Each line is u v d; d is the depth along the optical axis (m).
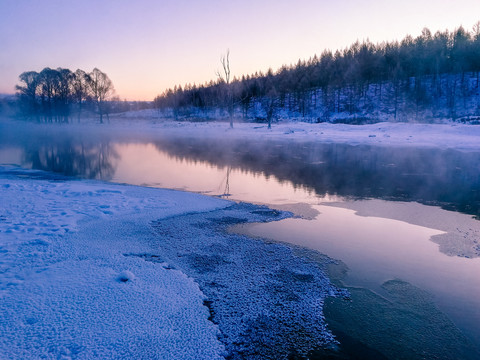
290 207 9.51
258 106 80.00
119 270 5.25
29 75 63.28
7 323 3.77
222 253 6.18
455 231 7.59
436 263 5.93
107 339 3.60
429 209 9.41
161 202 9.61
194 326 3.94
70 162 19.09
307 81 78.06
